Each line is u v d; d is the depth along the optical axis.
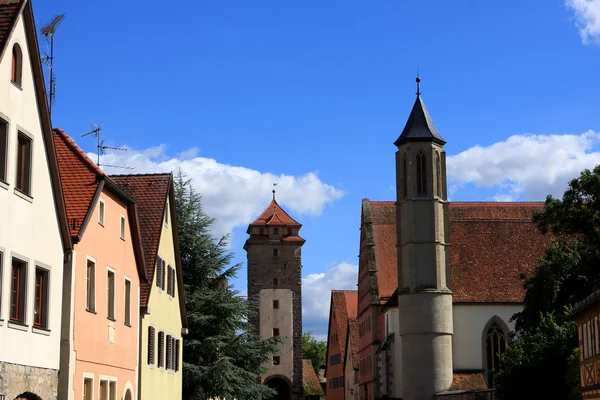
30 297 25.20
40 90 26.16
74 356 28.08
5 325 23.41
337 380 115.50
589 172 52.03
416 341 66.81
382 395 73.06
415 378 66.44
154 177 43.50
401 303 68.06
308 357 171.75
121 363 34.34
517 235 74.94
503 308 69.44
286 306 117.06
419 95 71.75
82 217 29.30
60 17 31.94
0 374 22.94
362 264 85.56
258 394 50.28
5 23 24.19
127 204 35.59
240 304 50.81
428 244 67.81
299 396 115.19
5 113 23.81
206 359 49.97
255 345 51.56
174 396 44.50
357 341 101.19
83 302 29.38
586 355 31.75
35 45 25.69
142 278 37.69
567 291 54.41
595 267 53.00
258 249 118.00
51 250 26.88
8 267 23.77
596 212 51.09
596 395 29.81
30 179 25.39
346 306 117.75
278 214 121.12
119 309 34.16
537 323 54.50
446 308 67.25
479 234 74.69
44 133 26.56
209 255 51.25
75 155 32.12
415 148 69.06
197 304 49.69
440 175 69.50
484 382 66.00
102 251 31.88
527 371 45.72
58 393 27.30
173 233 44.66
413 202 68.44
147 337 38.38
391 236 80.94
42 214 26.23
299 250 118.31
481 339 68.94
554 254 55.53
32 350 25.23
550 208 52.97
